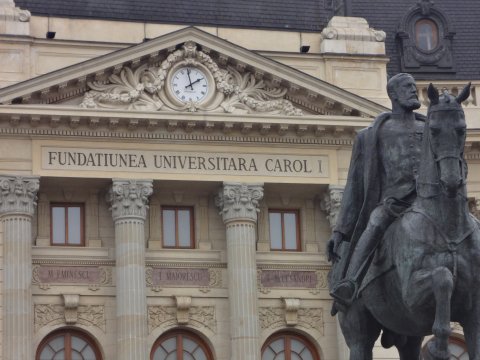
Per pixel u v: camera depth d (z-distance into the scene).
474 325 14.08
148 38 60.41
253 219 59.44
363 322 15.06
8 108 57.16
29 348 55.78
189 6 62.81
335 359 60.09
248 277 58.72
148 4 62.38
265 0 63.94
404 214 14.45
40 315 57.47
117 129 58.66
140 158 58.78
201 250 59.69
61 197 59.12
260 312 59.84
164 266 59.25
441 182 13.99
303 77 60.09
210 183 59.47
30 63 58.97
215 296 59.38
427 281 13.91
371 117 60.59
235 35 62.06
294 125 59.81
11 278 56.25
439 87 63.31
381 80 62.44
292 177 60.09
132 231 57.88
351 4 64.62
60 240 58.69
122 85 58.88
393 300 14.49
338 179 60.47
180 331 58.97
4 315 55.97
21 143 57.78
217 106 59.62
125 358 56.72
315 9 64.44
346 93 60.34
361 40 62.53
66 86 58.00
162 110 58.81
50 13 60.81
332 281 15.48
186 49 59.44
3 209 56.94
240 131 59.78
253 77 60.50
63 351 57.59
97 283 58.31
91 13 61.22
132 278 57.38
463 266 14.06
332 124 60.16
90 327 57.78
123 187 58.19
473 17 67.38
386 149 14.91
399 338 15.13
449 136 13.96
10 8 59.44
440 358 13.73
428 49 65.50
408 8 67.38
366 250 14.62
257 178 59.81
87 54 59.41
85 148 58.38
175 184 59.31
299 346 60.22
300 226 61.41
